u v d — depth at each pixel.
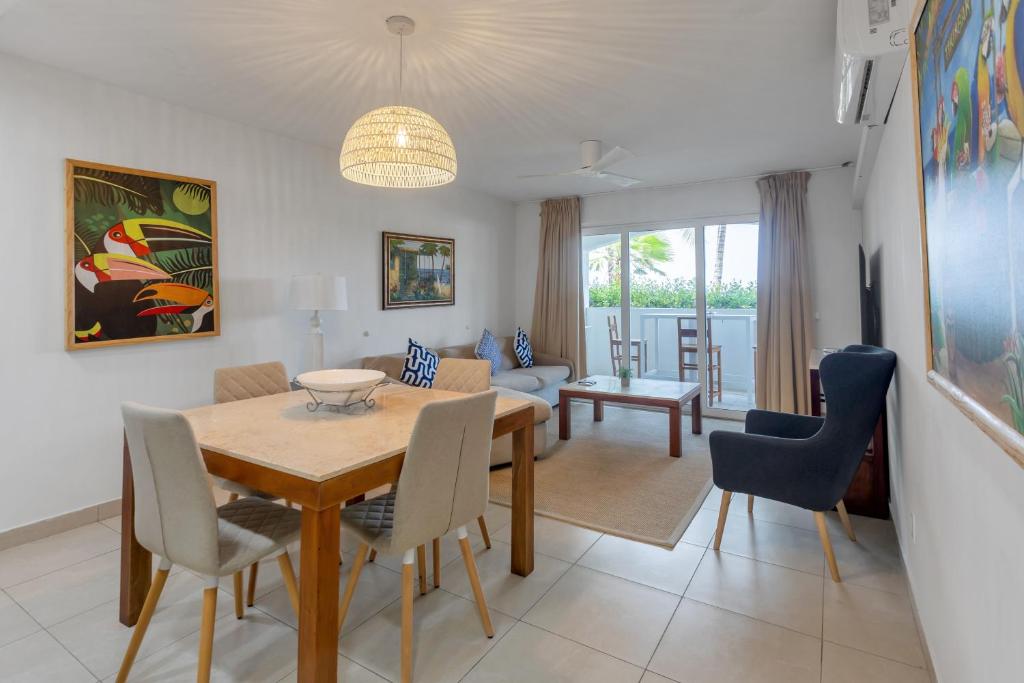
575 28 2.37
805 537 2.73
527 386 5.27
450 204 5.60
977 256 0.95
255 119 3.54
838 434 2.23
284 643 1.90
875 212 3.21
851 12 1.77
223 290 3.54
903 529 2.38
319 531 1.48
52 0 2.12
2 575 2.37
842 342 4.85
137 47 2.53
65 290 2.80
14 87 2.61
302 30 2.37
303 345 4.08
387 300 4.82
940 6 1.12
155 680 1.71
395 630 1.98
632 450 4.29
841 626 1.98
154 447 1.54
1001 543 1.01
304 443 1.80
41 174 2.71
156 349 3.21
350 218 4.47
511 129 3.74
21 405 2.68
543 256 6.38
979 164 0.91
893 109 2.21
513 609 2.11
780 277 5.01
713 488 3.44
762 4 2.18
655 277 5.88
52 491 2.79
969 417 1.01
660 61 2.70
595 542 2.70
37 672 1.74
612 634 1.95
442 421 1.72
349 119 3.53
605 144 4.10
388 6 2.18
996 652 1.06
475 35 2.42
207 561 1.57
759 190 5.14
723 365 5.56
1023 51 0.68
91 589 2.25
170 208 3.22
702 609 2.10
